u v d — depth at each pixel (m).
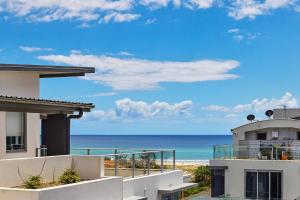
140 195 18.77
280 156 32.69
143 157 19.94
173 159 22.28
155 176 20.02
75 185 13.49
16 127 17.44
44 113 17.48
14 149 17.28
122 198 15.95
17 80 18.22
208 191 40.06
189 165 79.06
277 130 38.53
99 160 15.44
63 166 15.31
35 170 14.22
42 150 18.38
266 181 32.22
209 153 144.25
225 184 32.94
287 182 31.83
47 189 12.44
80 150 19.66
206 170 45.59
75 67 19.67
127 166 18.69
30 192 12.15
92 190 14.25
